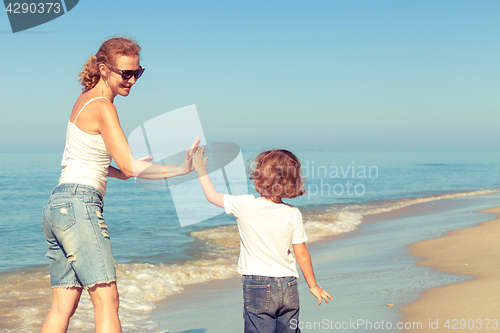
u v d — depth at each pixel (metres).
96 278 2.21
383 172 47.06
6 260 7.79
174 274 6.53
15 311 4.69
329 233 10.82
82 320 4.26
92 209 2.29
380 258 7.05
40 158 91.25
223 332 3.89
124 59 2.40
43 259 7.92
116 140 2.25
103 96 2.39
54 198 2.29
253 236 2.69
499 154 155.75
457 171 48.38
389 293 4.61
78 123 2.35
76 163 2.36
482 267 5.47
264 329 2.64
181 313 4.62
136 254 8.08
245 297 2.70
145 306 4.92
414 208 16.08
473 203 16.80
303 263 2.85
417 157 113.31
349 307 4.21
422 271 5.68
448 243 7.63
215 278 6.49
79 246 2.22
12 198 22.11
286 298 2.66
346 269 6.36
